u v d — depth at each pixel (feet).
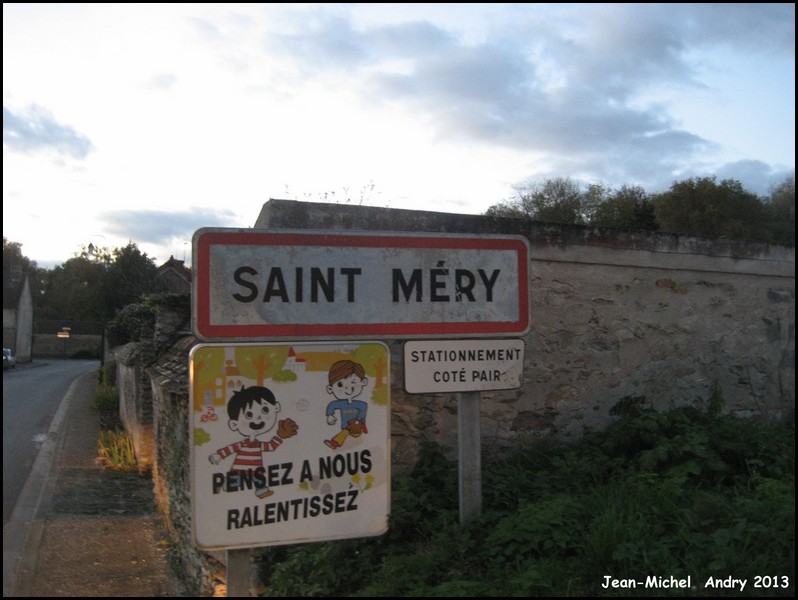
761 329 25.31
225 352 13.10
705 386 24.13
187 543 19.40
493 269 15.51
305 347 13.57
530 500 17.02
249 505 13.08
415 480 18.06
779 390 25.66
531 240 21.36
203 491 12.84
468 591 12.59
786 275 25.73
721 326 24.52
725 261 24.40
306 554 15.25
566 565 13.47
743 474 18.11
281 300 13.93
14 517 26.17
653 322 23.27
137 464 37.24
